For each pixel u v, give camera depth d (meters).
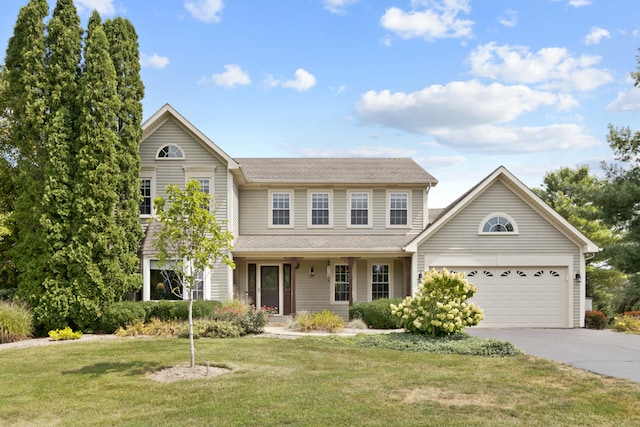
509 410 7.55
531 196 19.12
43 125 16.52
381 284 22.09
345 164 24.06
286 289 22.12
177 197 10.32
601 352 12.85
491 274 19.30
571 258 19.22
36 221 16.25
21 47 16.81
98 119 16.67
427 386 8.96
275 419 7.03
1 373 10.23
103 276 16.48
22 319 15.02
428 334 14.19
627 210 23.73
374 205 22.27
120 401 8.10
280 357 11.71
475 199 19.44
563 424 6.93
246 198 22.17
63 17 17.11
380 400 8.01
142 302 17.30
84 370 10.44
